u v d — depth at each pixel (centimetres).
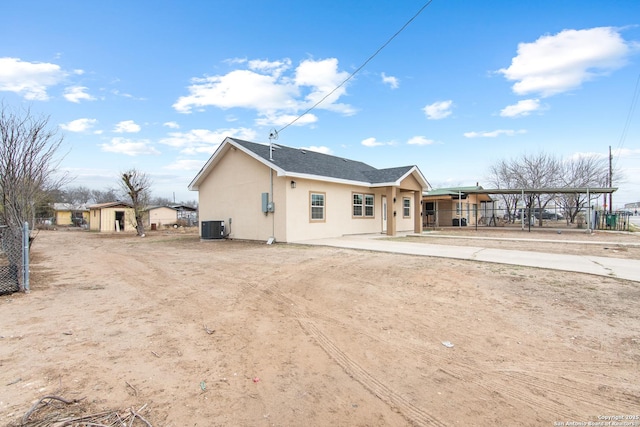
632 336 375
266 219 1446
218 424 224
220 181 1678
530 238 1540
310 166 1538
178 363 315
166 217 3803
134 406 242
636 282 614
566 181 3225
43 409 235
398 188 1853
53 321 432
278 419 231
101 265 928
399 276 690
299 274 731
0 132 728
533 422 229
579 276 666
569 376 292
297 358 331
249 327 417
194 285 647
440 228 2466
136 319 443
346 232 1667
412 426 225
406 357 333
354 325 424
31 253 1262
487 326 413
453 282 632
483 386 277
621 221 2278
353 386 278
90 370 297
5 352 332
